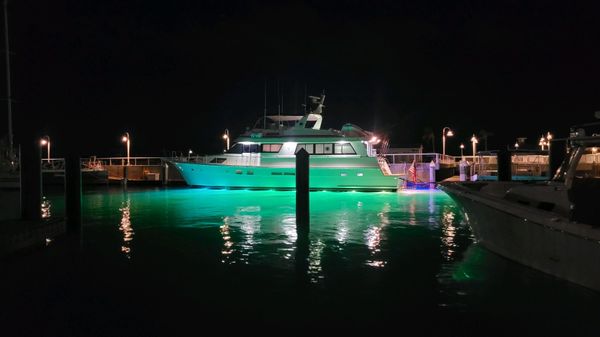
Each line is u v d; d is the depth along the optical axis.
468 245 10.68
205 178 28.97
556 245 7.38
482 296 7.08
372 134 27.91
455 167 31.97
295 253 10.05
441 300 6.96
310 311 6.57
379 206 19.02
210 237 11.99
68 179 12.95
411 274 8.32
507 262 8.80
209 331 5.93
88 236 12.21
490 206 8.79
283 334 5.82
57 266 9.02
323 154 27.14
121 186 33.56
